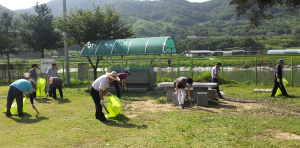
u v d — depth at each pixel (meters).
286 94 10.38
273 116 7.29
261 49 105.88
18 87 7.39
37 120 6.93
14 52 22.70
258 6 10.52
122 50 13.05
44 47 22.42
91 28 15.87
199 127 6.04
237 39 114.19
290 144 4.73
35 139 5.14
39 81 11.71
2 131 5.77
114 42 13.68
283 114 7.54
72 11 16.58
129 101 10.18
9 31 22.89
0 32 21.86
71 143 4.88
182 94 8.76
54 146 4.71
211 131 5.67
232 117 7.09
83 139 5.15
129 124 6.45
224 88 13.99
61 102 10.02
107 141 5.00
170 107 8.89
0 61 51.81
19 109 7.41
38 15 22.33
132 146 4.66
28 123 6.59
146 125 6.32
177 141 4.93
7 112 7.44
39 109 8.54
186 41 120.31
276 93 10.72
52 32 22.42
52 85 10.62
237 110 8.21
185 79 8.81
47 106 9.12
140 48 12.75
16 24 22.69
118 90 11.15
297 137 5.27
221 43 113.50
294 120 6.69
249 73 20.50
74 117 7.32
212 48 113.81
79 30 16.02
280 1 10.20
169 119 6.98
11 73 21.91
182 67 29.53
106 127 6.14
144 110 8.38
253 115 7.47
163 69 24.19
